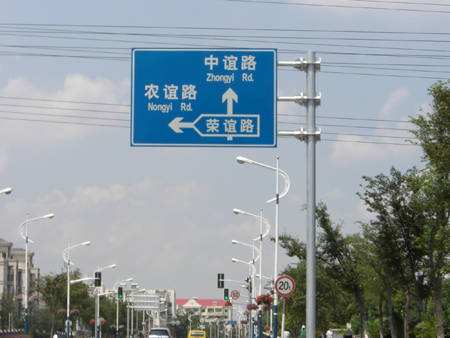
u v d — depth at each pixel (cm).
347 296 5819
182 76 2084
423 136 3011
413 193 3619
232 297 8425
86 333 11338
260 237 6538
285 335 4897
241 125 2066
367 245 4347
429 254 3475
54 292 9500
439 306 3497
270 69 2078
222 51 2083
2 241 14262
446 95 2845
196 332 9262
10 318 8738
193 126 2072
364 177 3797
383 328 5731
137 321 14962
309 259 2073
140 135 2073
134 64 2088
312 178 2084
